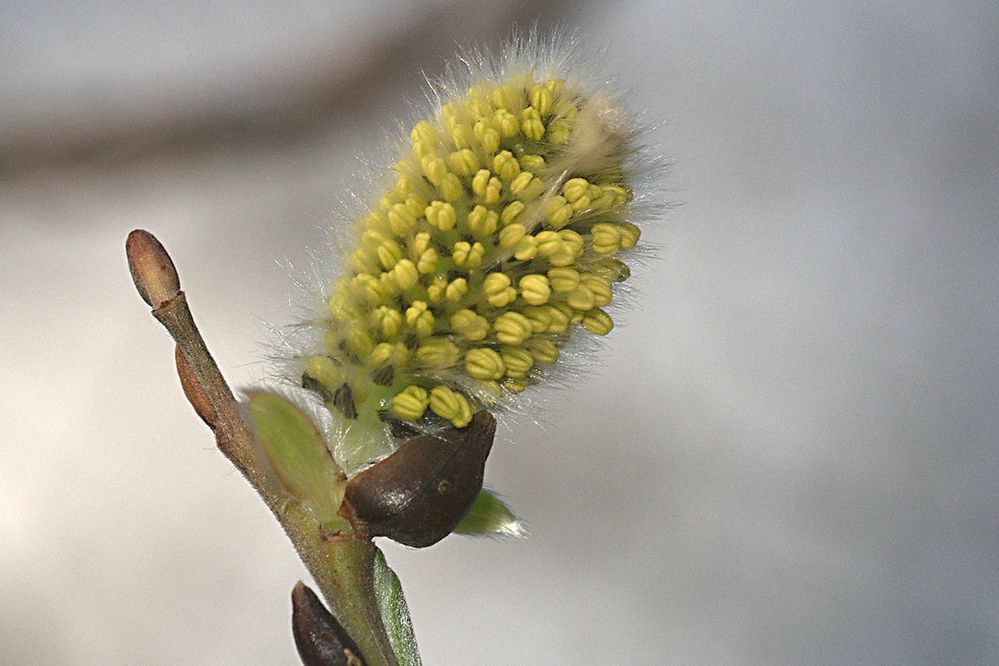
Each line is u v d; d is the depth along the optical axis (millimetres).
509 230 262
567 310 263
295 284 267
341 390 264
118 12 410
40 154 402
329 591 260
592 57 281
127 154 409
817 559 401
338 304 264
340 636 257
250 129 411
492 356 262
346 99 406
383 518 259
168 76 409
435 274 263
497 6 393
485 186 262
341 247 266
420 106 270
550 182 263
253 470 261
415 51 402
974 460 406
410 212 263
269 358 266
